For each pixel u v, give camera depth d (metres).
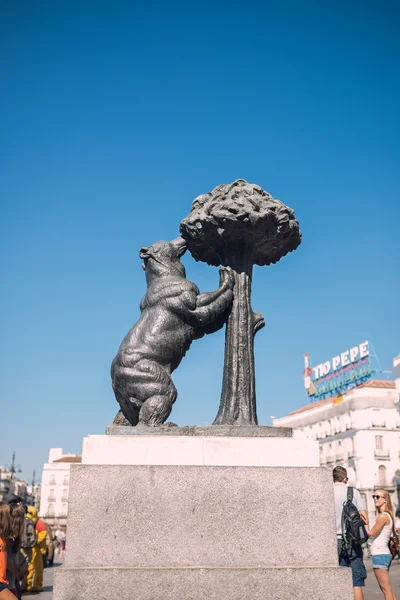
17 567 4.91
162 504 3.95
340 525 5.06
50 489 66.62
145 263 5.23
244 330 4.98
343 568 3.88
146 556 3.85
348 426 45.44
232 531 3.94
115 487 3.95
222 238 5.11
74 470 3.96
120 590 3.69
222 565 3.88
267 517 4.00
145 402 4.55
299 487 4.09
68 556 3.82
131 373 4.61
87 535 3.86
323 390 51.88
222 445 4.20
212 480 4.02
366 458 43.28
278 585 3.78
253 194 5.05
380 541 5.68
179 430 4.35
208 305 4.92
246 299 5.09
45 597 8.61
